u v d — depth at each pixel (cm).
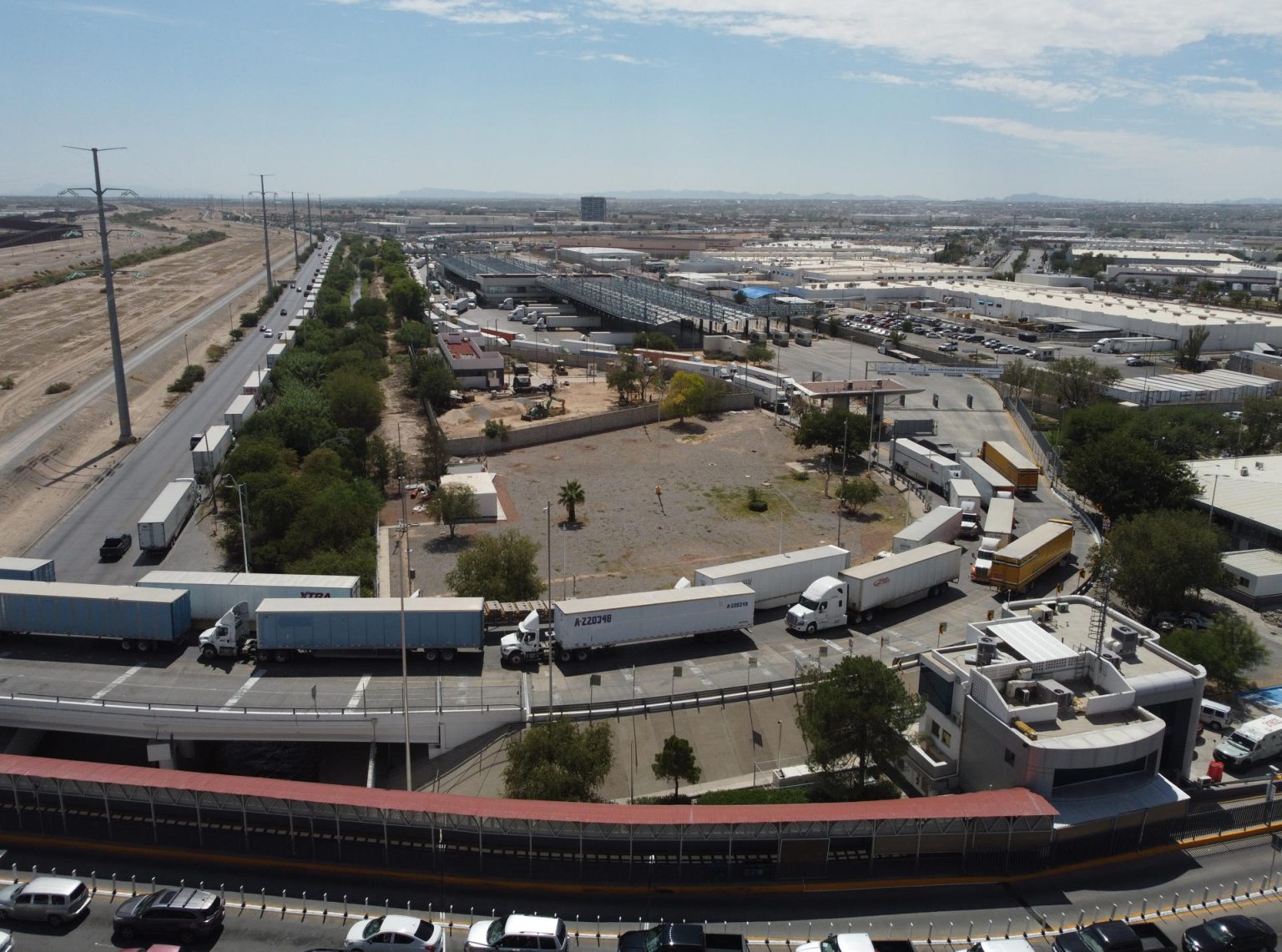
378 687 6188
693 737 5900
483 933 3969
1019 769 4875
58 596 6494
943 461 11150
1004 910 4344
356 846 4681
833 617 7425
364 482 9938
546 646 6856
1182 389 15225
